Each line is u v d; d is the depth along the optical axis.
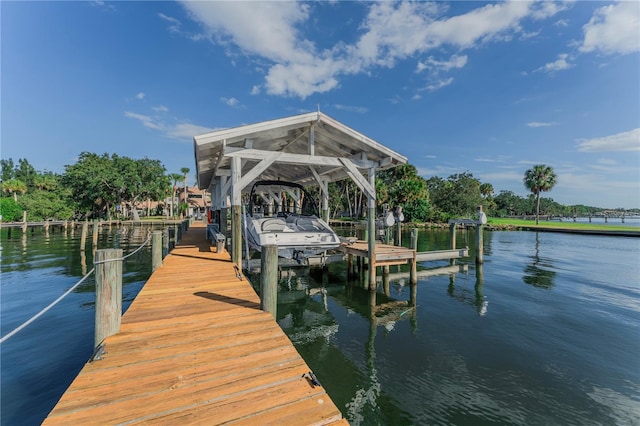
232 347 2.69
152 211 55.88
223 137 6.44
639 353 4.81
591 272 10.78
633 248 17.30
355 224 33.41
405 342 5.25
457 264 12.14
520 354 4.79
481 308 7.04
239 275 5.32
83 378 2.14
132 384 2.10
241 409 1.90
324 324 6.17
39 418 3.24
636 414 3.38
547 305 7.22
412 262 8.68
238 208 6.48
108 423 1.73
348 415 3.38
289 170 12.55
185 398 1.97
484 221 11.58
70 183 35.19
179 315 3.38
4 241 18.73
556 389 3.86
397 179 39.41
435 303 7.43
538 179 38.53
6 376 4.02
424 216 33.16
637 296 7.93
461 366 4.43
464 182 39.25
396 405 3.55
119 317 2.92
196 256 7.54
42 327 5.59
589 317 6.41
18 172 65.75
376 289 8.73
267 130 6.86
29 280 8.94
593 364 4.48
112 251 2.87
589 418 3.32
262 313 3.50
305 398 2.04
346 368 4.40
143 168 39.16
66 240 19.56
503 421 3.27
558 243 19.81
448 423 3.25
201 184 15.09
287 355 2.58
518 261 12.98
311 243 7.50
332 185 41.00
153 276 5.30
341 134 7.83
